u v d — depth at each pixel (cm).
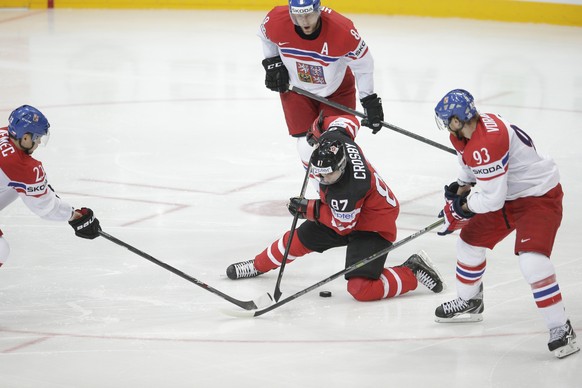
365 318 1883
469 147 1627
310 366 1636
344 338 1772
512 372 1608
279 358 1673
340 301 1991
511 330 1811
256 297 2017
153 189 2847
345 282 2116
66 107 4003
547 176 1681
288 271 2197
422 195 2802
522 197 1692
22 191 1747
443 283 2038
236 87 4484
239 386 1555
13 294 2011
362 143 3491
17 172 1716
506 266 2202
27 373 1608
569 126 3716
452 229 1788
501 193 1638
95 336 1783
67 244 2345
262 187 2886
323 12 2242
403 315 1900
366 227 1978
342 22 2239
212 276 2142
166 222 2527
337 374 1602
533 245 1645
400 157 3288
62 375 1599
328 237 2033
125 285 2073
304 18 2144
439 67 4944
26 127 1691
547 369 1619
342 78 2377
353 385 1557
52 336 1783
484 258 1806
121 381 1574
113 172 3039
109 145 3406
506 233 1748
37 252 2283
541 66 4994
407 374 1602
